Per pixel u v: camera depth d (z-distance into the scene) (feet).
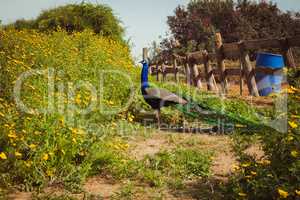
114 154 21.12
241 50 45.37
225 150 24.41
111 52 45.91
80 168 19.02
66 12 72.59
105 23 72.33
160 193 17.71
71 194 17.49
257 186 15.11
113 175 19.83
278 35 117.39
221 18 118.73
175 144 26.43
